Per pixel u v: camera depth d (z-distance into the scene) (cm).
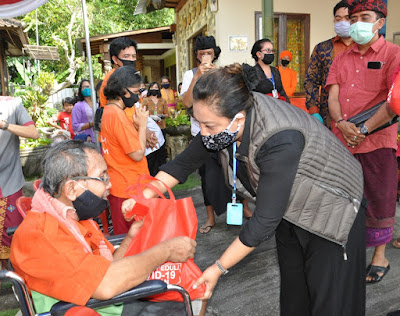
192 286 172
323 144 161
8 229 186
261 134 147
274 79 387
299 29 718
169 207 176
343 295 181
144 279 156
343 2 328
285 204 150
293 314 214
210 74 146
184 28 1043
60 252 146
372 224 283
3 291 295
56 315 144
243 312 262
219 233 396
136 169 276
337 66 289
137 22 2297
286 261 207
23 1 378
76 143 166
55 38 1602
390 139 269
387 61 259
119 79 261
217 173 376
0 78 1062
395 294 273
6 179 294
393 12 590
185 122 688
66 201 163
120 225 281
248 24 678
